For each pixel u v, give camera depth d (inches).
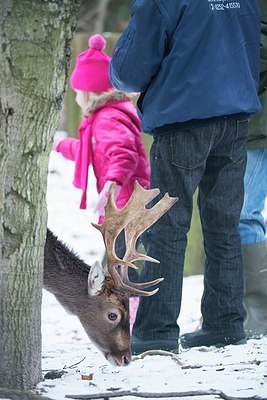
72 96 1043.3
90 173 1000.2
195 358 410.6
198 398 332.5
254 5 434.6
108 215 407.5
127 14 1582.2
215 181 441.1
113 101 520.7
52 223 871.1
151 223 405.7
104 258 551.8
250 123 484.4
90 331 432.5
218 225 444.5
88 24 1611.7
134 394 334.6
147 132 431.5
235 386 351.6
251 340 464.1
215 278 448.1
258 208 494.3
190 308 608.7
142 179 525.0
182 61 413.1
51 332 542.0
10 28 328.8
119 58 421.4
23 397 326.0
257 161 488.7
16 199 337.7
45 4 329.7
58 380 359.9
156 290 412.5
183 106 414.0
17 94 331.9
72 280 437.4
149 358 411.5
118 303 426.9
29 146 336.5
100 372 380.8
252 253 491.8
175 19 412.5
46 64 333.4
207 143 423.5
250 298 494.9
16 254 339.0
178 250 427.8
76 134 1046.4
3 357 340.5
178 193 424.5
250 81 429.4
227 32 422.0
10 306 339.6
